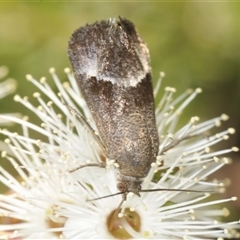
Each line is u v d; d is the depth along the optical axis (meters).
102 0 0.09
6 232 0.07
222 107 0.08
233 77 0.08
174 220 0.07
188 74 0.08
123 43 0.06
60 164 0.07
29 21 0.08
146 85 0.06
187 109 0.08
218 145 0.08
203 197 0.06
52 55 0.08
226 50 0.09
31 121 0.08
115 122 0.06
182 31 0.09
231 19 0.09
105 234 0.06
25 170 0.07
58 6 0.09
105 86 0.06
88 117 0.07
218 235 0.07
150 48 0.08
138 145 0.06
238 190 0.08
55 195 0.07
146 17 0.09
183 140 0.07
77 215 0.06
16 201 0.07
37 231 0.06
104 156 0.07
